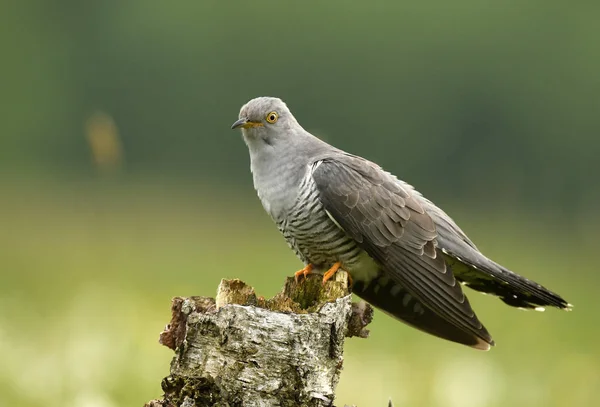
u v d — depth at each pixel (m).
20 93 29.03
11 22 29.66
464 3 27.14
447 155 26.98
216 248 16.19
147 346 8.05
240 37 27.98
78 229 17.78
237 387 4.20
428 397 7.42
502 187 22.77
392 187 6.08
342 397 7.36
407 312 6.19
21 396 6.85
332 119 27.73
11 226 17.91
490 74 26.45
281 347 4.21
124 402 7.01
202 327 4.24
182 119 28.31
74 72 29.16
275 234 18.42
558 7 26.70
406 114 27.11
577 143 25.95
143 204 21.53
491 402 7.46
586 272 15.72
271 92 27.92
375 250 5.91
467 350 9.34
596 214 20.89
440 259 5.87
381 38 27.39
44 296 10.80
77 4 29.20
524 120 26.34
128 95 28.88
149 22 28.67
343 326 4.37
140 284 11.88
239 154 27.42
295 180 6.11
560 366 8.77
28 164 27.89
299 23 27.78
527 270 15.78
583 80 25.95
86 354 7.34
